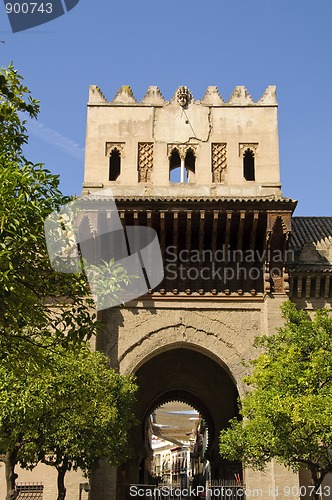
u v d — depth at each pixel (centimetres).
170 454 10038
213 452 3894
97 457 2442
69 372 2217
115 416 2448
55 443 2241
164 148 3322
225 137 3344
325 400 2012
